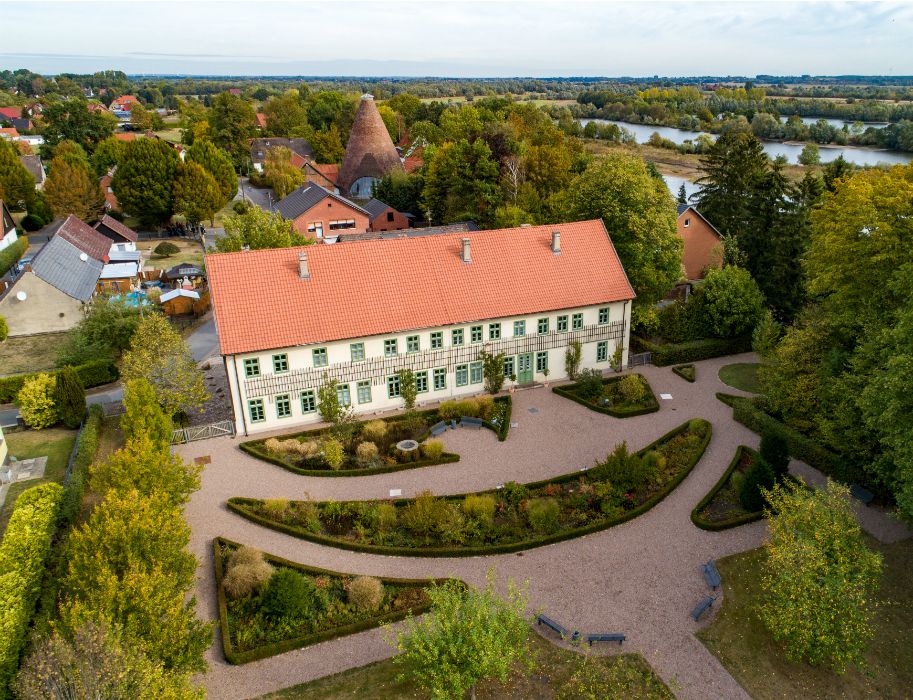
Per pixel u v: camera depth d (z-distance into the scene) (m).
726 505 33.31
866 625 23.09
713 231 66.00
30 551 27.09
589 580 28.11
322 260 42.62
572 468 36.75
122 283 67.25
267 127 168.12
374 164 107.62
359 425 40.84
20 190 96.50
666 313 52.72
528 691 22.77
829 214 41.03
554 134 104.88
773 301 56.72
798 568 23.19
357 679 23.39
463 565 29.17
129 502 22.30
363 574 28.61
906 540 30.06
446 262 45.16
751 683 23.12
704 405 43.97
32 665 17.66
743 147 67.94
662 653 24.34
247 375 39.53
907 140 144.12
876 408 27.88
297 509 33.25
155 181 89.19
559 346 46.91
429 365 43.62
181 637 20.62
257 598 26.52
